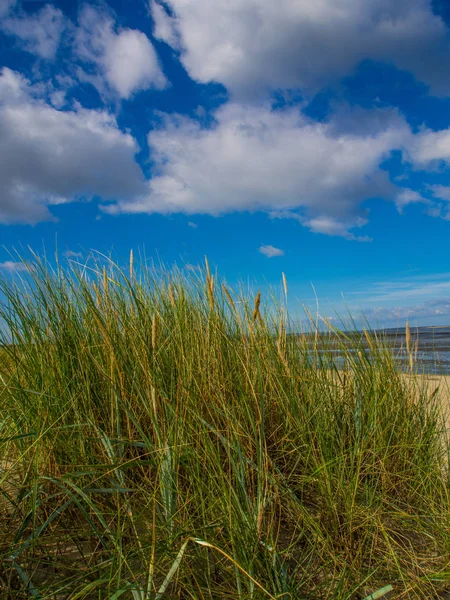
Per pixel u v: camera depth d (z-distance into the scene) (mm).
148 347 2152
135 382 1976
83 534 1504
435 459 2438
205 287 2938
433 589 1654
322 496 2000
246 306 2840
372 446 2352
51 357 2135
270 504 1868
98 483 1728
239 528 1529
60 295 2379
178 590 1407
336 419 2580
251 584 1362
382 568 1760
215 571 1570
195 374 2211
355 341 2922
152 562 1246
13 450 1979
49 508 1710
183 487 1856
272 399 2500
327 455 2141
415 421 2688
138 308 2359
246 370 2266
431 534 1979
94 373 2184
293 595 1448
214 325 2574
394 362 2895
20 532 1406
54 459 1802
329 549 1777
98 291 2406
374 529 1928
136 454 1949
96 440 1913
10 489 1825
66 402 1907
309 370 2803
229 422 1867
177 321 2447
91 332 2264
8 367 2133
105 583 1350
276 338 2914
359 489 2131
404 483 2316
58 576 1420
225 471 1964
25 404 1920
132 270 2682
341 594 1535
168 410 1894
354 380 2809
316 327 2902
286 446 2246
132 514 1567
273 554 1495
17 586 1373
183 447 1738
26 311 2250
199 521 1670
